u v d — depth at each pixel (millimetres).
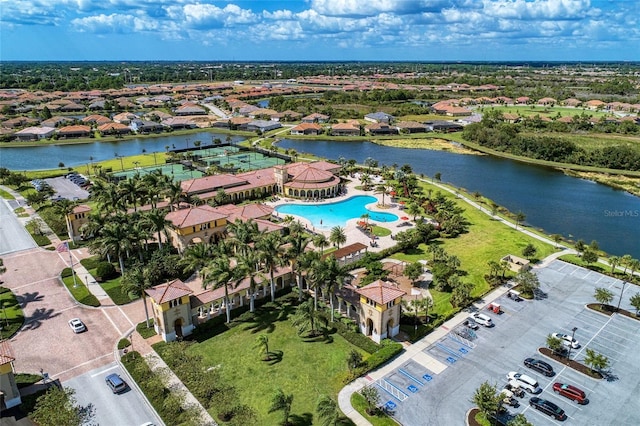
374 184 162500
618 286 90500
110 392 60812
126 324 76812
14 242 111250
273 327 76312
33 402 58844
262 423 55281
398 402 59062
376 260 99000
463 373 64938
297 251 81438
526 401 59812
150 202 123875
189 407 57562
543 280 93125
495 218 131875
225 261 76188
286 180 151875
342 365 66562
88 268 96688
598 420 56500
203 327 75750
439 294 87688
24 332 74125
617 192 165000
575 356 68875
